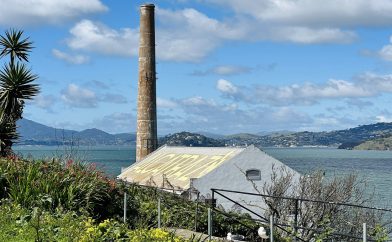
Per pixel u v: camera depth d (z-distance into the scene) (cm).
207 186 3167
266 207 3073
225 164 3219
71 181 1816
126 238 1286
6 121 2588
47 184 1744
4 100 2834
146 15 5781
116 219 1831
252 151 3250
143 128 5766
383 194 5228
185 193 3022
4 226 1413
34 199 1692
